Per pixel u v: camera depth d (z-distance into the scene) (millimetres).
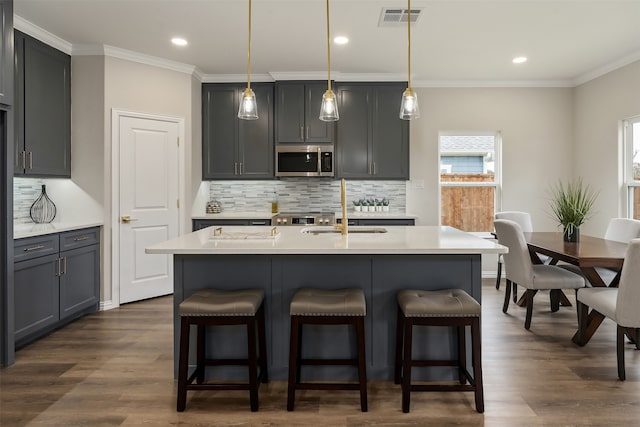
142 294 4496
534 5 3316
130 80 4352
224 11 3416
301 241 2598
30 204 4012
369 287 2568
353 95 5191
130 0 3229
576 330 3508
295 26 3717
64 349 3111
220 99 5215
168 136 4660
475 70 5012
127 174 4340
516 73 5145
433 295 2344
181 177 4773
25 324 3135
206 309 2180
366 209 5457
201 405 2307
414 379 2576
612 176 4812
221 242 2564
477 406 2205
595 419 2146
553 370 2732
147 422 2131
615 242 3727
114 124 4230
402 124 5227
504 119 5500
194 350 2602
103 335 3414
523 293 4605
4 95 2744
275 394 2422
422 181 5520
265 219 4984
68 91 4102
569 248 3352
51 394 2420
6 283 2807
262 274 2580
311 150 5102
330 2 3279
